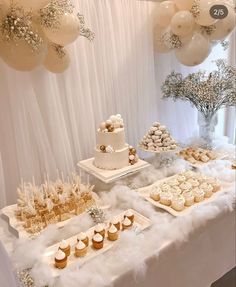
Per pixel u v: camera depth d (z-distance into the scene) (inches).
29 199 47.7
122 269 37.6
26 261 38.4
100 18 62.1
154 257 40.7
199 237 48.1
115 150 54.3
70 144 64.1
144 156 75.5
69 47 58.1
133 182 58.8
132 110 72.4
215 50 86.4
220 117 101.4
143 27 69.1
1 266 34.8
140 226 45.7
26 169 58.8
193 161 64.7
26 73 54.8
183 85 67.2
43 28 46.8
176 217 47.4
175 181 56.3
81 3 58.1
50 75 57.6
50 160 60.9
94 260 39.0
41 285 35.2
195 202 51.0
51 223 45.9
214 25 64.7
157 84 78.8
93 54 62.4
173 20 61.8
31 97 56.1
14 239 44.4
